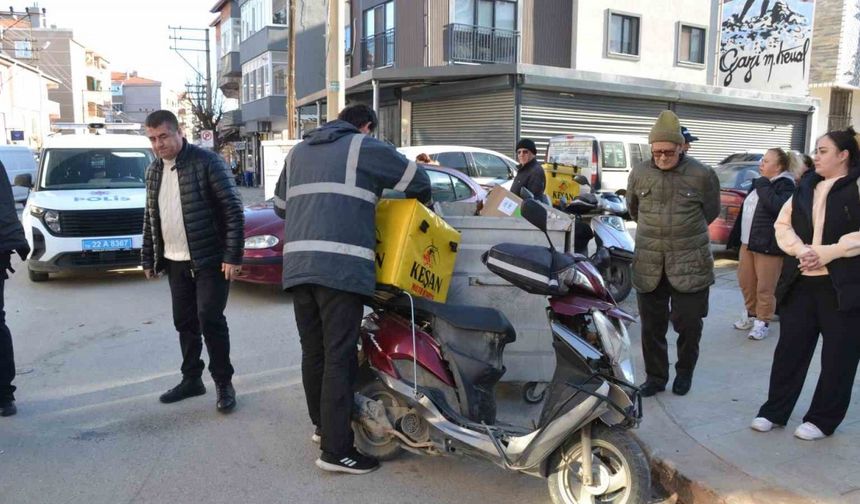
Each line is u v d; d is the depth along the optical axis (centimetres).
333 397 388
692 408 471
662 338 496
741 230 661
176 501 370
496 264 376
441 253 401
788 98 2403
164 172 480
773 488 359
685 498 373
